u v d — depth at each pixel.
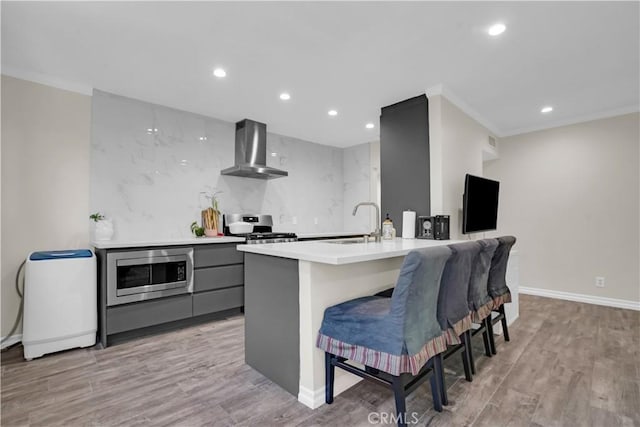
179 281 3.02
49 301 2.42
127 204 3.32
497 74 2.90
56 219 2.88
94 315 2.62
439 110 3.14
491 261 2.43
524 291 4.54
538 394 1.86
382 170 3.64
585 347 2.57
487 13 2.05
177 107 3.65
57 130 2.90
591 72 2.87
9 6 1.92
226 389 1.92
